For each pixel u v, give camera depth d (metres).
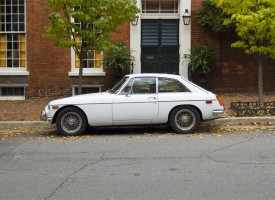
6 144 9.69
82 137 10.50
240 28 12.31
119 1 11.69
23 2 17.77
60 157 8.23
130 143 9.60
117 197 5.73
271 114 12.52
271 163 7.51
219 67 17.72
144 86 10.78
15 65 17.94
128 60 16.84
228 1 12.30
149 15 17.91
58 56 17.67
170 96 10.70
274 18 11.72
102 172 7.04
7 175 6.94
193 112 10.76
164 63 17.91
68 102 10.58
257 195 5.74
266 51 12.50
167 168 7.24
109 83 17.66
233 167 7.25
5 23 17.88
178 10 17.95
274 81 17.80
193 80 17.48
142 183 6.37
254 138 9.98
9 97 17.66
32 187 6.24
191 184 6.29
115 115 10.59
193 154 8.30
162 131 11.28
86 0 11.66
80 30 11.88
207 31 17.59
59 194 5.89
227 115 12.55
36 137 10.59
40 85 17.70
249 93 17.64
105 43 12.16
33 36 17.62
